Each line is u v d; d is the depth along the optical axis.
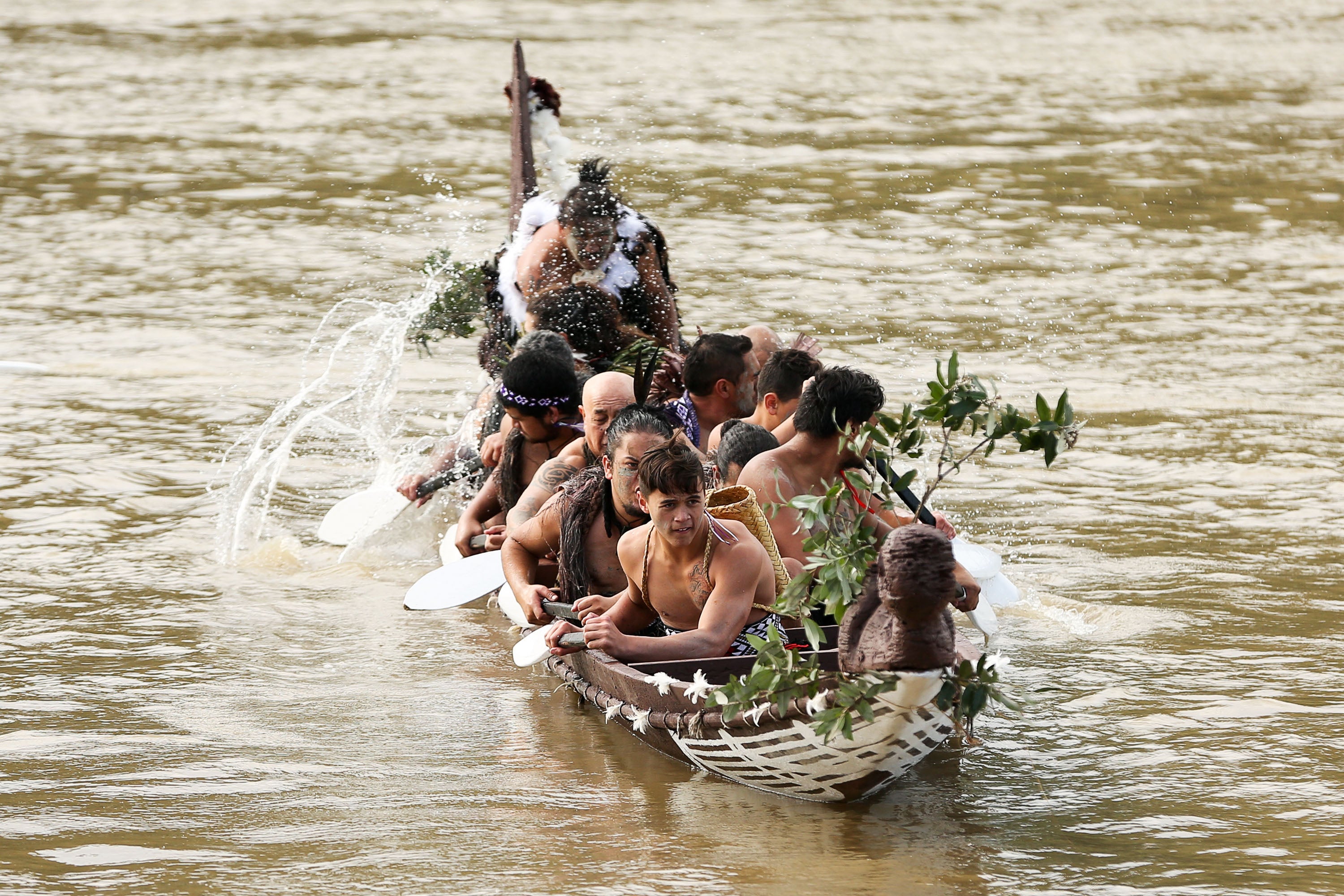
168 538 31.00
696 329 47.69
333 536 31.17
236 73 102.25
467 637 26.41
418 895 17.23
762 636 20.53
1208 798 19.62
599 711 22.95
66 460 35.56
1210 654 24.69
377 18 124.56
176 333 47.69
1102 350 46.16
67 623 26.47
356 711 22.97
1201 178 74.00
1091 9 136.00
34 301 51.41
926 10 133.75
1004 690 23.34
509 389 26.66
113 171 74.19
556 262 32.12
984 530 31.09
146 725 22.33
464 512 29.84
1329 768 20.52
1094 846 18.30
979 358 45.06
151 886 17.48
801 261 58.06
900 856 18.05
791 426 24.33
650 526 20.81
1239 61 111.06
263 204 67.44
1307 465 35.25
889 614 17.02
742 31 120.38
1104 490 33.69
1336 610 26.56
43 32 117.62
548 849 18.36
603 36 116.50
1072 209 67.50
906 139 82.81
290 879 17.62
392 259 58.00
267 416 39.62
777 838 18.58
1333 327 48.94
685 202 67.81
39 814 19.38
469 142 81.25
